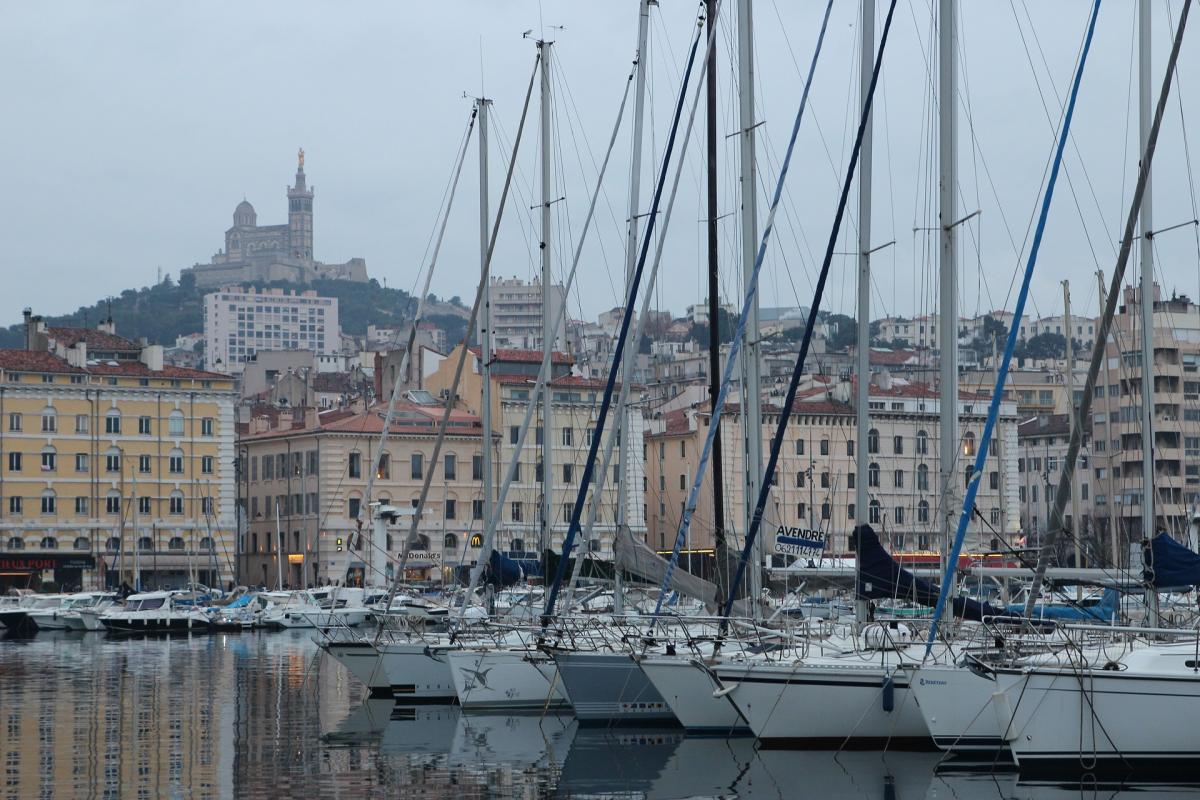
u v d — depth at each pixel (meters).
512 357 156.88
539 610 73.81
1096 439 149.25
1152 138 44.44
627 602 68.50
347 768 44.03
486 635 59.41
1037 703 38.41
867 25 49.91
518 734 50.56
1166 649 38.88
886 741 44.41
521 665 55.56
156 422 156.25
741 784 40.19
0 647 103.88
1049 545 40.94
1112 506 85.25
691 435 154.50
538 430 140.25
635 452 144.00
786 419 48.69
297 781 41.81
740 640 46.56
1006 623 43.09
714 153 55.97
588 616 53.12
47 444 151.62
